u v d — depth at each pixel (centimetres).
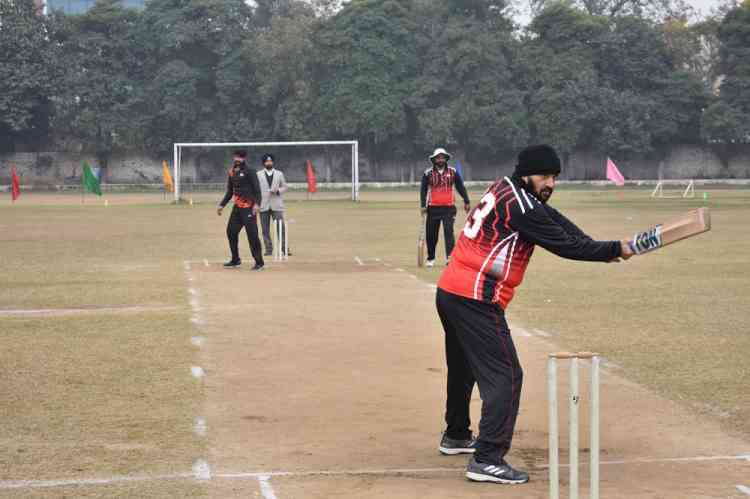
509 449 716
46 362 1029
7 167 7925
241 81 7762
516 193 649
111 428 780
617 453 717
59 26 7838
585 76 7694
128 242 2675
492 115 7506
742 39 7981
